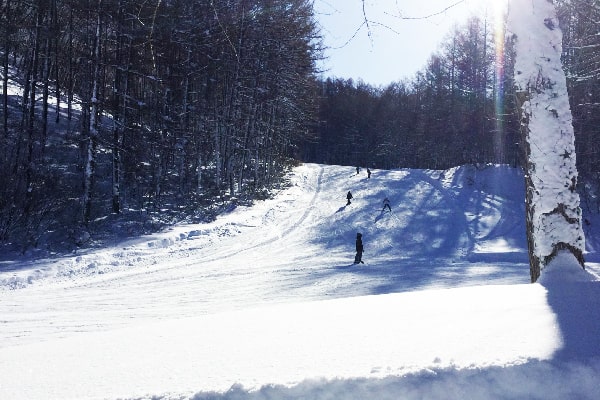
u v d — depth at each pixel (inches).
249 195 1362.0
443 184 1699.1
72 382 105.7
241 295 470.3
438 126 2464.3
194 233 901.8
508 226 1117.1
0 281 519.8
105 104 949.8
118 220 910.4
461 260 798.5
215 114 1378.0
